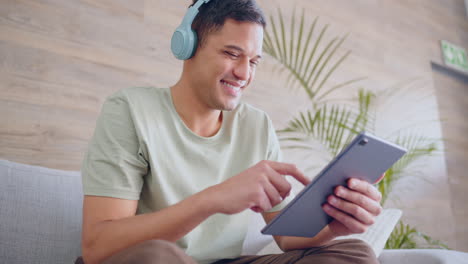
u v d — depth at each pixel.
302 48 2.48
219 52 0.93
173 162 0.98
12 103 1.49
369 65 2.82
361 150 0.65
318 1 2.61
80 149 1.61
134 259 0.53
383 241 1.27
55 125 1.56
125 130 0.90
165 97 1.04
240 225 1.06
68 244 1.16
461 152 3.43
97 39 1.71
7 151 1.46
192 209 0.68
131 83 1.77
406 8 3.20
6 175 1.15
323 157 2.40
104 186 0.80
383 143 0.67
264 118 1.20
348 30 2.75
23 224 1.11
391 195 2.79
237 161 1.11
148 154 0.91
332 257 0.80
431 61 3.30
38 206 1.15
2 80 1.48
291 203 0.67
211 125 1.08
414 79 3.11
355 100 2.68
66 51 1.62
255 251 1.46
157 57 1.87
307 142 2.35
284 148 2.25
